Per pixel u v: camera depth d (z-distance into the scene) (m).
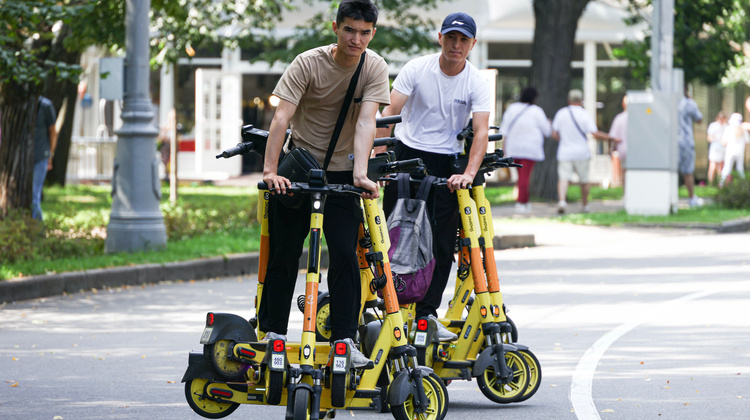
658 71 60.28
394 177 17.97
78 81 39.09
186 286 36.59
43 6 35.84
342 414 18.70
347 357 15.66
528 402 19.67
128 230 40.19
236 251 41.34
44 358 23.88
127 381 21.47
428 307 20.03
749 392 20.38
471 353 19.27
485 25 93.81
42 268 35.03
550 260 43.16
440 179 19.09
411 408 16.80
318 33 65.19
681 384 21.09
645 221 56.06
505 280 37.16
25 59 38.75
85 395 20.17
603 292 34.12
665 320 28.77
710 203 69.56
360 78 16.09
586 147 61.69
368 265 17.39
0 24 36.38
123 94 40.25
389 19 67.50
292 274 16.86
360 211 16.55
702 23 79.94
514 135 61.69
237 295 34.28
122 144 40.44
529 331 27.14
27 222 39.84
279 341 15.46
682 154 66.69
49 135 46.66
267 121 99.62
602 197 76.25
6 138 45.41
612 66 97.50
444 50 20.61
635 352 24.41
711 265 41.03
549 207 66.50
